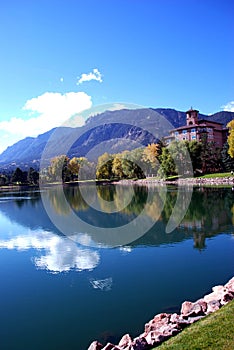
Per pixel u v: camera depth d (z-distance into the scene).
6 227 24.42
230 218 22.91
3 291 11.27
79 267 13.64
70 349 7.55
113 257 14.93
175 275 12.20
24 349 7.64
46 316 9.27
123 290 10.90
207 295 9.31
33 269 13.64
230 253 14.77
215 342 5.68
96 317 9.04
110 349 6.74
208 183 55.19
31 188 88.44
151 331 7.05
